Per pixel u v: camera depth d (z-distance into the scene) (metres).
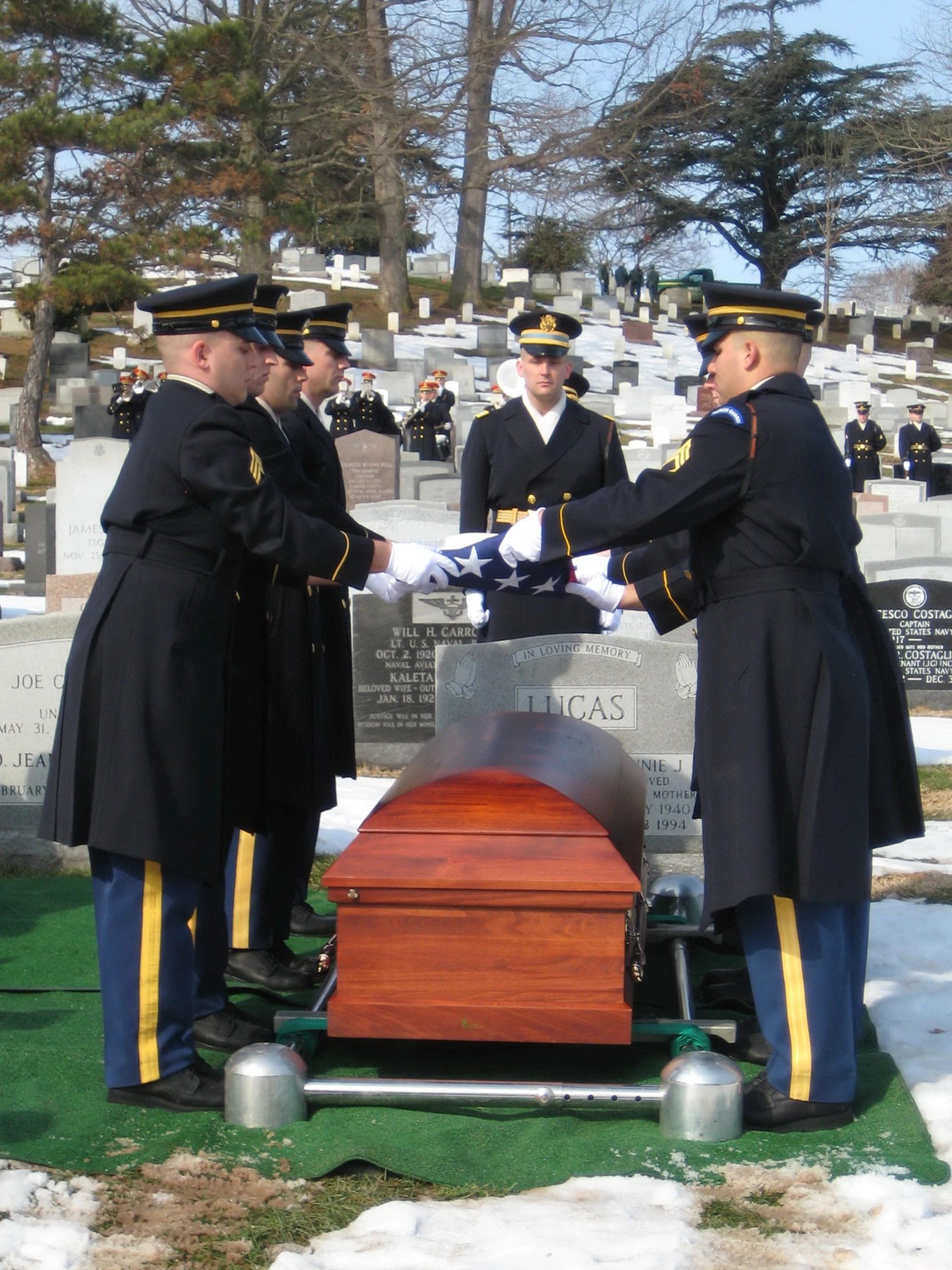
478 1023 3.29
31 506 15.54
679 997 3.87
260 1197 2.91
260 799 3.79
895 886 5.57
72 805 3.22
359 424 22.42
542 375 5.25
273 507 3.28
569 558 3.41
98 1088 3.43
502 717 4.20
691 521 3.21
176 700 3.22
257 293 3.99
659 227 54.62
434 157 35.41
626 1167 3.03
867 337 48.06
